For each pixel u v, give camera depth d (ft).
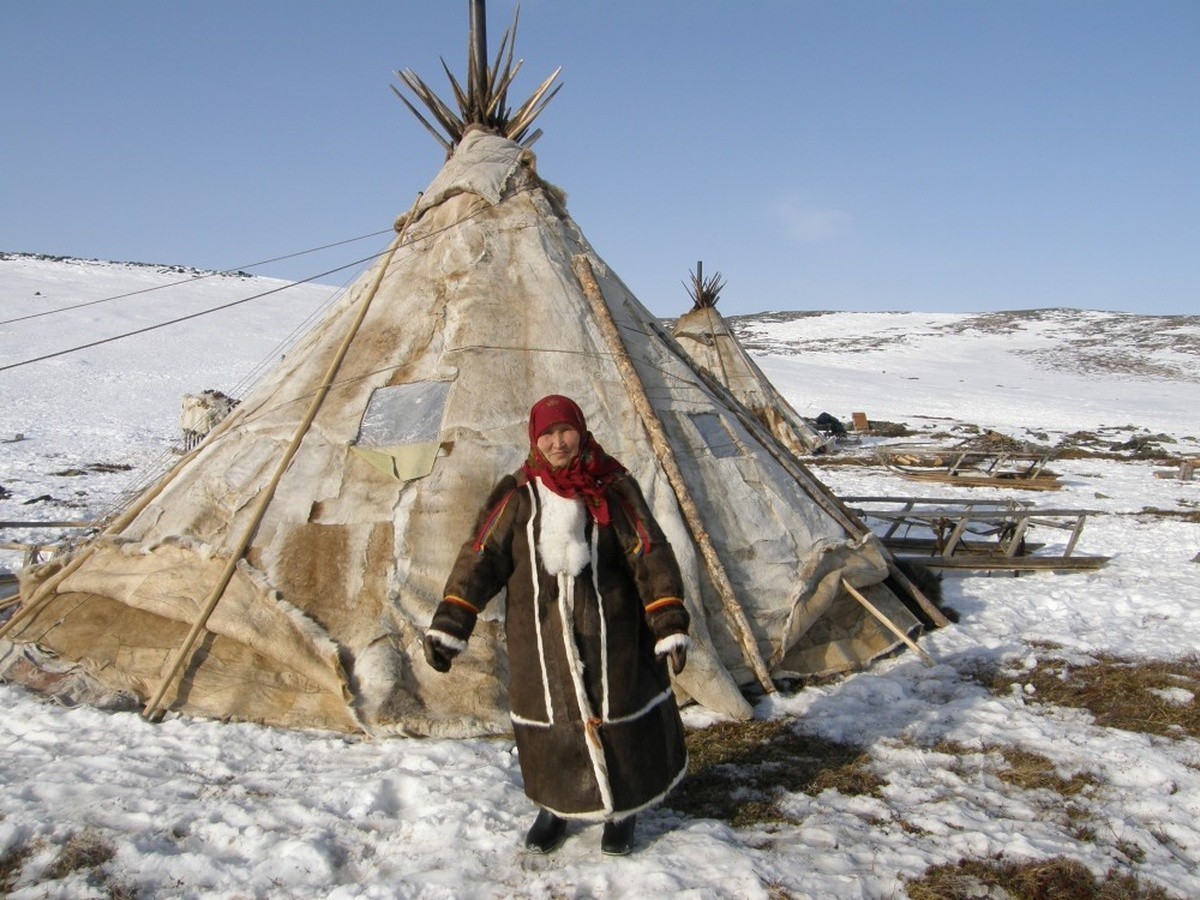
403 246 22.65
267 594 16.62
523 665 11.48
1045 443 95.04
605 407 19.67
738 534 19.45
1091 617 25.17
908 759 15.14
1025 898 11.17
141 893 10.85
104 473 58.29
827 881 11.12
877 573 20.99
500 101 25.38
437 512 17.67
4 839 11.62
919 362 210.79
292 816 12.53
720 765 14.83
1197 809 13.67
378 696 15.65
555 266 21.71
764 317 332.60
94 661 17.06
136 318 163.32
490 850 11.80
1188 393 164.66
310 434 18.86
